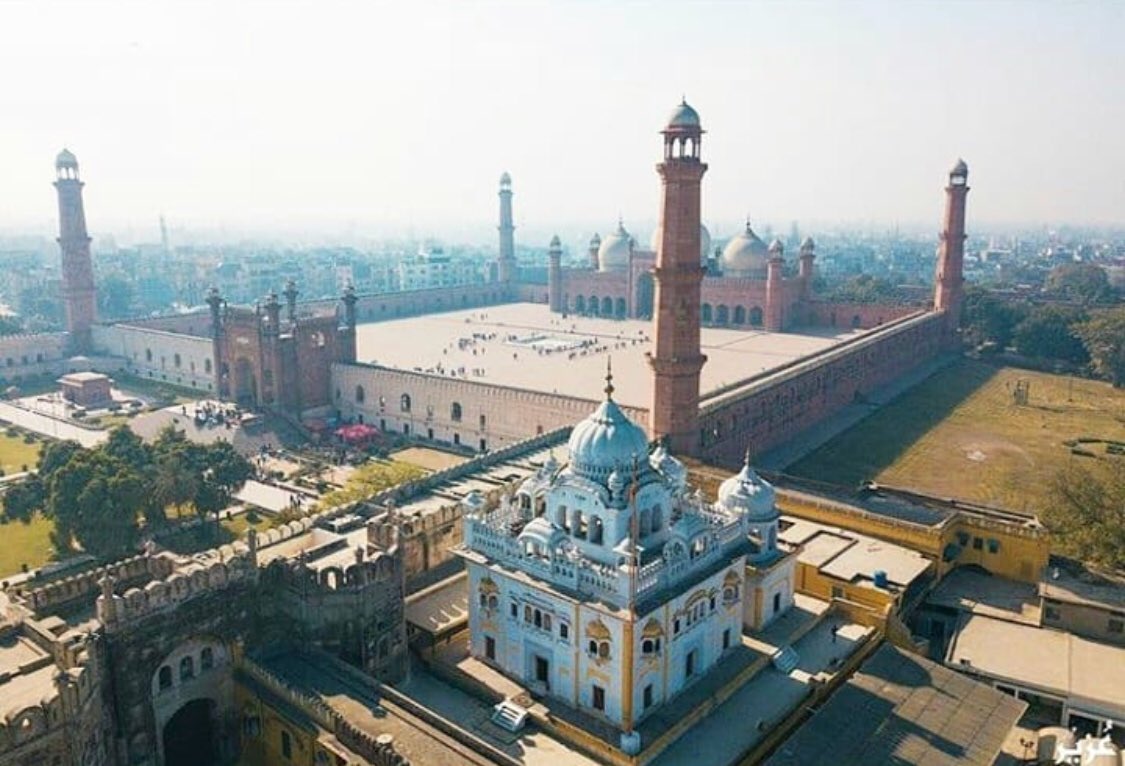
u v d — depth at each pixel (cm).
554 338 18500
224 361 14325
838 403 14300
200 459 9012
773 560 6066
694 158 8412
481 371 14750
